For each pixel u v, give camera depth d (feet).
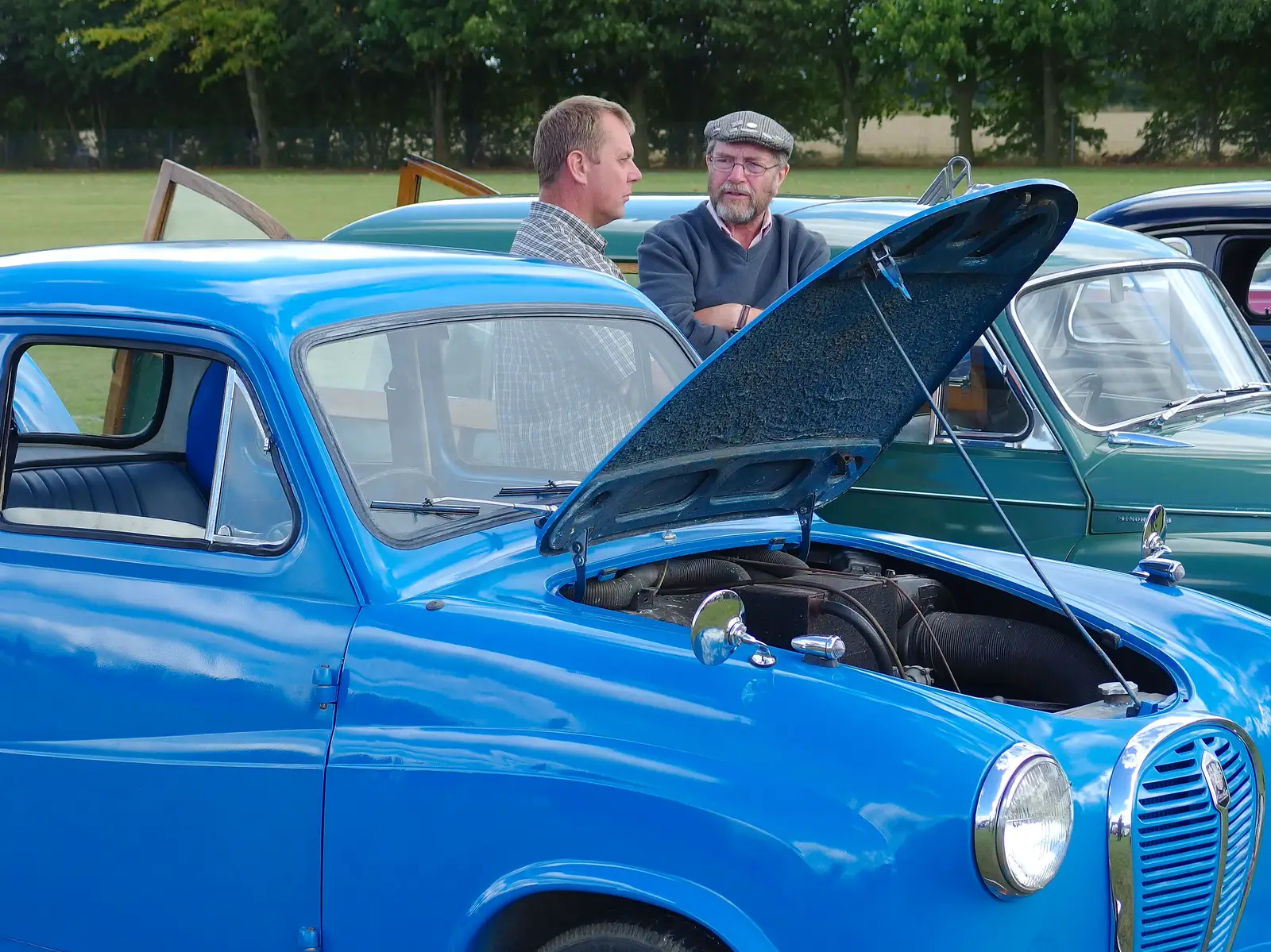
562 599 12.75
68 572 13.47
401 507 13.06
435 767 11.45
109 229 136.98
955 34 276.82
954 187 18.22
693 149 293.84
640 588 14.10
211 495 13.19
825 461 15.98
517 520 13.99
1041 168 265.54
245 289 13.56
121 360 19.67
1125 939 11.51
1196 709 12.87
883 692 11.34
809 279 12.02
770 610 14.05
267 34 307.17
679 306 23.72
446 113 309.22
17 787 13.37
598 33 289.53
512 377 15.10
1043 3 266.57
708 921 10.39
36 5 324.60
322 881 11.98
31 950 13.60
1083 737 11.92
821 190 178.60
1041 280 23.82
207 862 12.48
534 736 11.25
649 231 24.94
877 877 10.29
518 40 290.35
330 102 321.93
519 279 16.01
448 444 14.29
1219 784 12.25
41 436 17.70
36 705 13.23
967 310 14.80
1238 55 261.24
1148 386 24.21
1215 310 26.17
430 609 12.21
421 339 14.28
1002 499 23.17
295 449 12.73
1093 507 22.52
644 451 12.84
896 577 15.84
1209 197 35.32
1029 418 23.07
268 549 12.80
